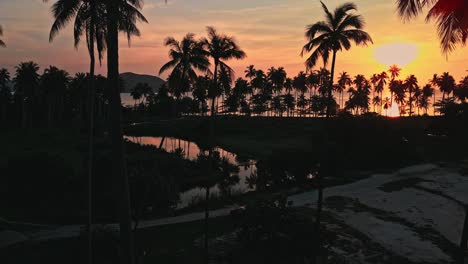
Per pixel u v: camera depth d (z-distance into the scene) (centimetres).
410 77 16350
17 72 10900
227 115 16988
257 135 11556
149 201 2473
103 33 1609
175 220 3300
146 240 2731
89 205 1920
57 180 4006
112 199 3644
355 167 5869
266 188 4800
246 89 16800
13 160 3991
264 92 16788
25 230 2858
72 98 13625
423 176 5294
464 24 1470
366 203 3972
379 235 3078
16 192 3797
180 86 3641
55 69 11762
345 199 4094
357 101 17312
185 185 5262
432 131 6506
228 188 5238
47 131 10444
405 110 18362
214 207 3800
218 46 2939
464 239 1700
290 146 9362
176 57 3372
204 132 12244
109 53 1377
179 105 18175
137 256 2317
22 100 11794
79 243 2370
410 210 3784
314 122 13900
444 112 6219
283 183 5100
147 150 7581
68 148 7500
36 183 3878
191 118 16138
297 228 2267
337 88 19150
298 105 17412
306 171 5059
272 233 2233
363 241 2927
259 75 16462
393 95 18675
